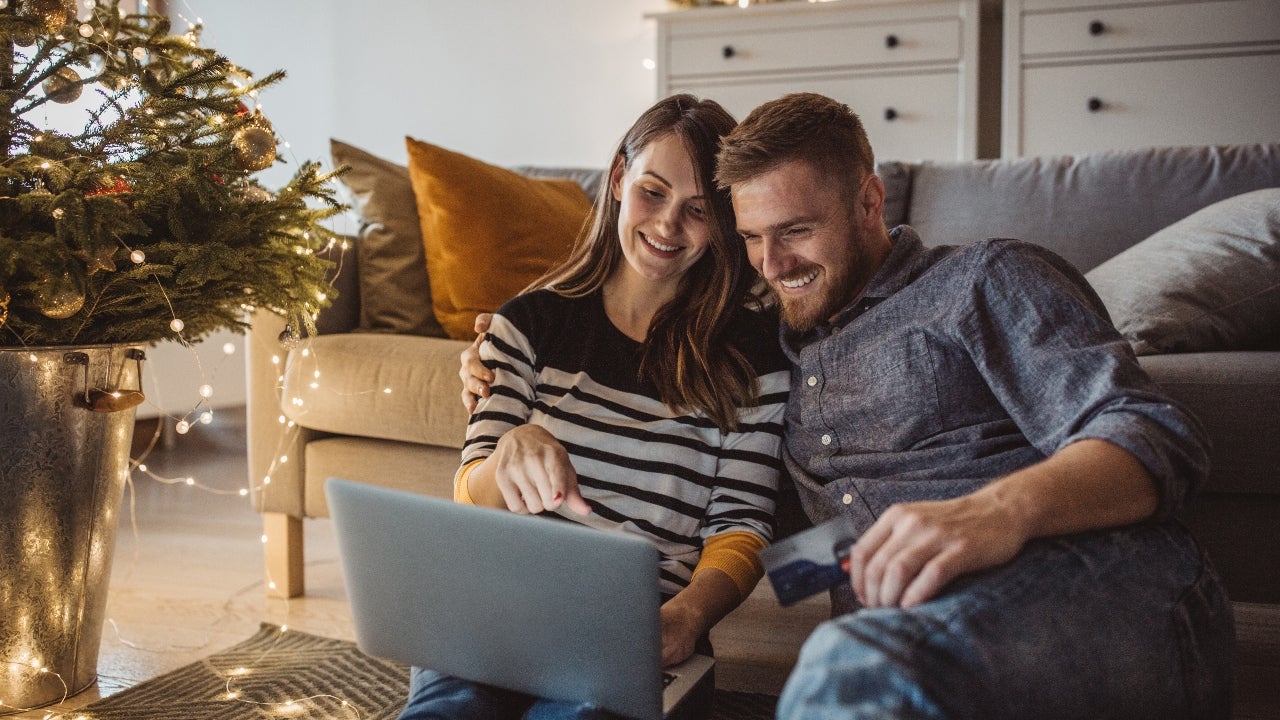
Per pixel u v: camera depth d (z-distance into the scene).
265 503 1.94
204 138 1.49
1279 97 2.93
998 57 3.50
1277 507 1.34
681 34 3.45
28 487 1.36
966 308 0.97
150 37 1.52
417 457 1.80
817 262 1.08
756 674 1.62
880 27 3.23
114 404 1.38
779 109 1.07
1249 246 1.56
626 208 1.22
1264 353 1.42
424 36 4.09
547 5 3.94
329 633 1.77
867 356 1.08
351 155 2.17
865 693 0.61
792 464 1.19
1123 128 3.06
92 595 1.48
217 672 1.57
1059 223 2.01
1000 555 0.71
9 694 1.40
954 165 2.18
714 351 1.23
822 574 0.76
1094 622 0.71
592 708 0.86
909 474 1.03
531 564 0.81
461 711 0.91
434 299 2.08
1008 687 0.64
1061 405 0.87
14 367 1.32
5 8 1.30
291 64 4.25
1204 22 2.96
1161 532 0.81
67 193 1.22
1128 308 1.58
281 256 1.48
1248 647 1.68
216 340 3.74
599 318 1.27
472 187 2.07
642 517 1.15
